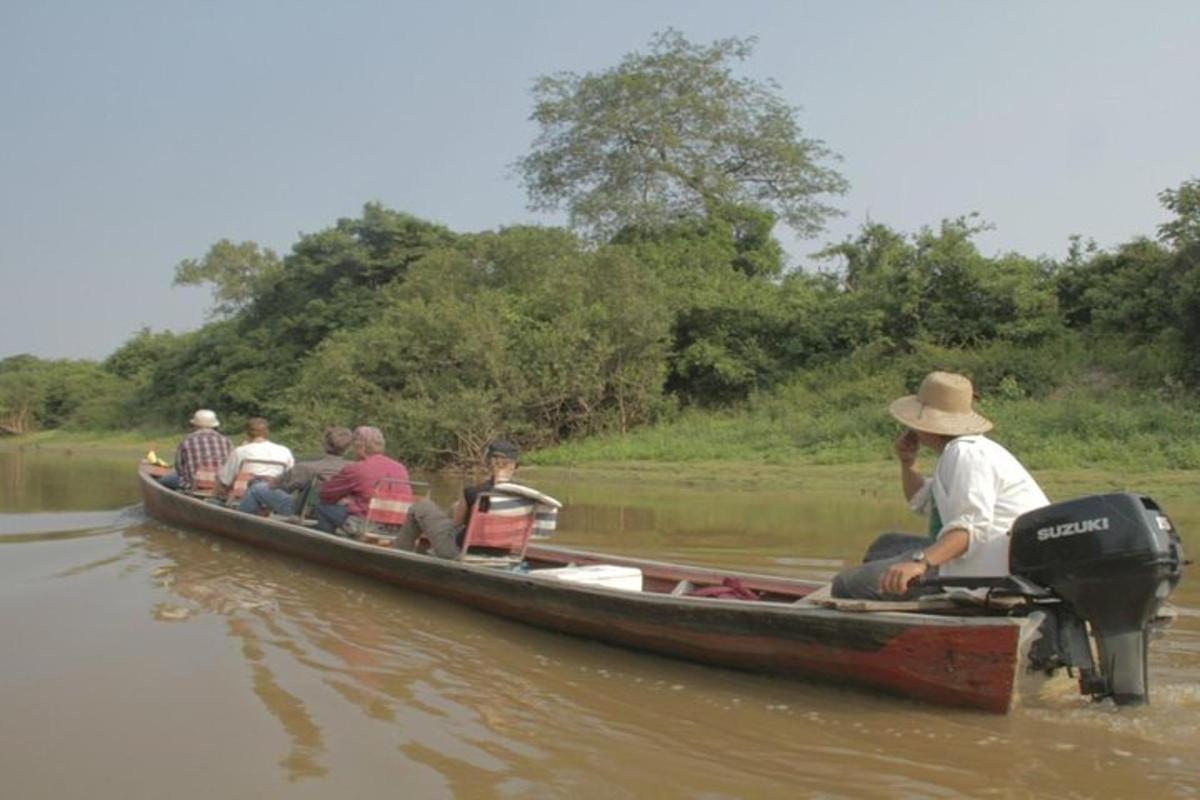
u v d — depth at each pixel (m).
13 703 4.57
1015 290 20.58
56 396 51.62
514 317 23.55
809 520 11.04
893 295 22.30
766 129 30.34
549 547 7.26
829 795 3.58
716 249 27.69
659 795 3.60
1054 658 4.30
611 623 5.38
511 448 6.82
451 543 6.71
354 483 7.82
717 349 23.25
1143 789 3.56
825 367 22.64
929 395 4.84
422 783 3.71
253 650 5.45
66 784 3.72
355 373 23.59
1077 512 4.16
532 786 3.69
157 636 5.72
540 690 4.80
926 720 4.30
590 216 30.03
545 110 31.28
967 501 4.40
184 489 10.90
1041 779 3.67
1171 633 5.68
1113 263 20.81
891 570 4.41
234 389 35.88
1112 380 18.16
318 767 3.86
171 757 3.96
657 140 30.34
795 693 4.73
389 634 5.83
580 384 22.02
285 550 8.22
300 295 36.94
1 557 8.40
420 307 22.75
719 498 13.59
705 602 4.91
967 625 4.16
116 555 8.51
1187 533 9.59
